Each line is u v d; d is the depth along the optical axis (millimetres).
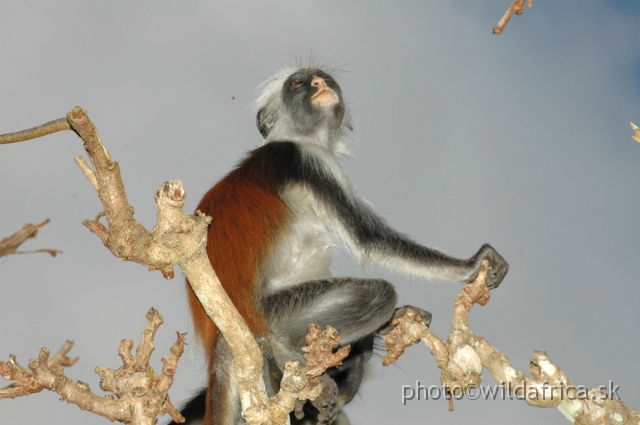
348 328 16375
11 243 7590
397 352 13266
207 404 14539
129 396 10844
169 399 11250
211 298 10312
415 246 17656
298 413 14508
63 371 10594
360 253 17734
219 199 16969
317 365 10648
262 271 16531
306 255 17422
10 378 10273
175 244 9797
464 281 17328
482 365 13102
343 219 17953
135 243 9648
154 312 11578
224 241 16281
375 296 16453
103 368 11250
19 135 10547
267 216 16984
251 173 17734
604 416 12820
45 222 7848
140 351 11359
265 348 14484
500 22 9688
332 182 18312
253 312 16031
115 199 9445
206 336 15539
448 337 13188
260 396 10812
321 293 16531
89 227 9812
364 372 18875
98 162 9242
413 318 13328
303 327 16359
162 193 9750
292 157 18453
